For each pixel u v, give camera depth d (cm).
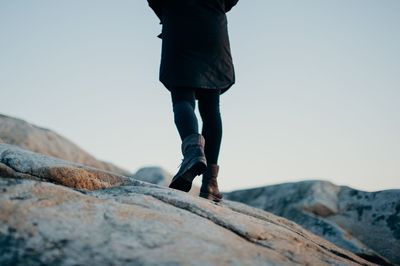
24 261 112
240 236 161
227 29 257
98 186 209
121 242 125
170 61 236
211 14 245
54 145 718
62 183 198
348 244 422
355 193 516
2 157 201
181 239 133
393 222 447
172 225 145
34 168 194
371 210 475
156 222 144
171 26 240
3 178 156
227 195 621
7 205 134
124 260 116
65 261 113
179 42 236
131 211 151
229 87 260
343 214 491
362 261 227
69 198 150
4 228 123
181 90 236
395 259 418
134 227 137
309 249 171
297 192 544
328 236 446
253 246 147
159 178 740
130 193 188
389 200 472
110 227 135
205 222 158
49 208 139
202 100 250
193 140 219
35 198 144
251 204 573
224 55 248
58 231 126
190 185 222
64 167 202
